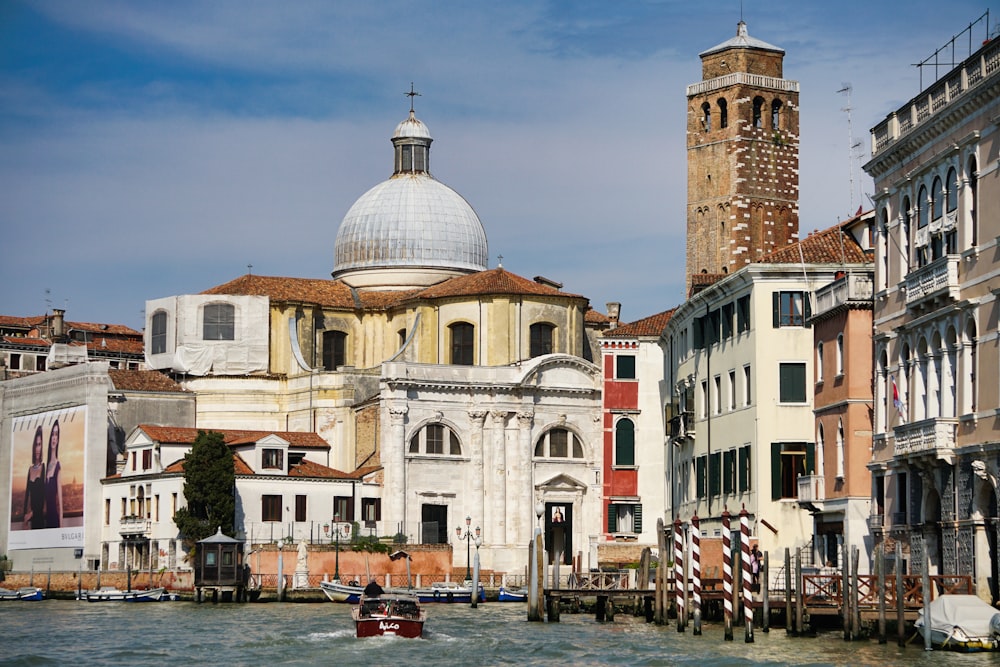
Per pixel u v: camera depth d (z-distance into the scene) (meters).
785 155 123.56
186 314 128.88
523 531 123.88
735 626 71.19
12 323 161.88
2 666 62.97
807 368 81.69
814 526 76.50
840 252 82.69
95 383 123.56
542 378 125.50
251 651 67.25
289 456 118.88
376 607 72.31
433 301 128.12
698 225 124.75
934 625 57.69
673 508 100.56
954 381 62.81
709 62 124.69
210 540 103.81
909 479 65.56
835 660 56.06
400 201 136.88
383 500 120.50
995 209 59.06
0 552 133.75
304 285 134.62
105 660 64.69
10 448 134.12
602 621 80.31
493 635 72.62
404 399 121.38
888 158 67.94
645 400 117.38
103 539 122.06
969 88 60.81
